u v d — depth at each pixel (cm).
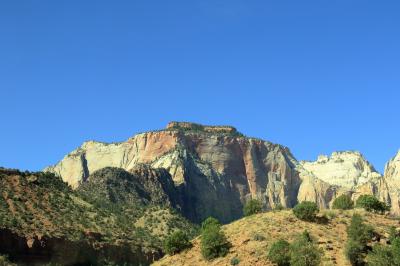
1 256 11412
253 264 9719
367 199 12550
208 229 10838
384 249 9400
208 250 10444
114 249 13850
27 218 13425
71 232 13638
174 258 10912
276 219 11156
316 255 9362
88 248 13312
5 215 13075
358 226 10238
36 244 12469
